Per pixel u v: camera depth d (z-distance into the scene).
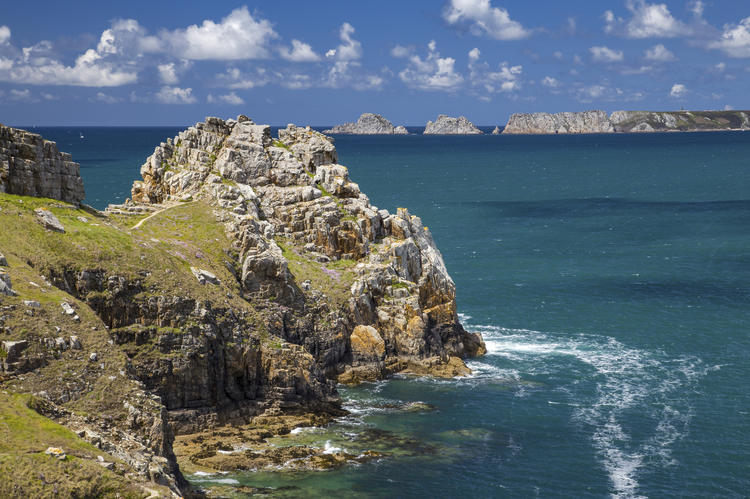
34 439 55.69
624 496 69.62
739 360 105.25
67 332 69.50
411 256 116.88
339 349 100.12
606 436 81.81
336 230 114.19
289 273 100.44
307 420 83.75
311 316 99.88
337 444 78.12
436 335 107.81
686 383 97.12
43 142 92.25
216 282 90.81
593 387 95.94
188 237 99.38
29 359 64.94
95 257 82.56
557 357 107.56
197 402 82.06
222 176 115.50
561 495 69.44
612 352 109.25
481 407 89.56
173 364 80.25
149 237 94.38
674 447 79.31
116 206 105.81
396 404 90.06
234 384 85.44
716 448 79.12
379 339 102.25
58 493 52.03
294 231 113.00
